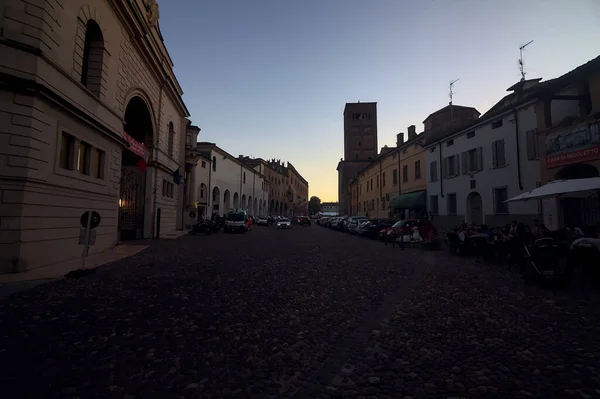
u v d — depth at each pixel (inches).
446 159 1010.1
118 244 789.2
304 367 165.6
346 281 377.1
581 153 523.8
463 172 920.3
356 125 3358.8
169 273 413.1
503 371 158.2
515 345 189.8
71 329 213.0
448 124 1091.9
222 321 231.8
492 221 799.7
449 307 270.1
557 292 318.0
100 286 339.0
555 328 215.9
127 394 136.2
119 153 713.6
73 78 510.0
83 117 537.0
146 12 852.6
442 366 164.9
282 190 4136.3
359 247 794.2
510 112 740.7
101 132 612.4
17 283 352.5
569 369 159.2
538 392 138.6
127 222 994.1
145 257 570.9
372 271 446.3
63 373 154.0
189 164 1502.2
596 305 268.8
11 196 412.2
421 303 284.0
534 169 676.1
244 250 691.4
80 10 534.0
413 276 411.2
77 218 546.9
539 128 625.0
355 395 138.8
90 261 513.7
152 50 869.8
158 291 317.1
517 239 450.9
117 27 676.7
